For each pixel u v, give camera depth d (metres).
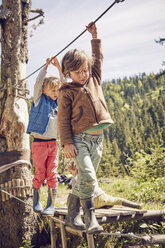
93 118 2.38
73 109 2.44
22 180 4.22
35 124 3.33
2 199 4.23
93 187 2.35
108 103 193.88
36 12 4.95
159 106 133.38
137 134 106.31
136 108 158.62
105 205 3.27
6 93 4.50
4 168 4.19
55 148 3.45
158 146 8.76
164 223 3.56
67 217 2.72
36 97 3.34
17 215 4.16
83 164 2.34
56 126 3.42
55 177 3.41
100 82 2.62
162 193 5.06
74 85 2.42
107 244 3.47
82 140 2.40
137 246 3.23
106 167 56.84
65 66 2.38
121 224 3.68
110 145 95.62
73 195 2.76
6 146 4.36
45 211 3.20
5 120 4.39
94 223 2.26
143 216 3.30
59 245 3.94
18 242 4.11
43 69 3.36
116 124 124.81
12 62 4.55
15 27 4.62
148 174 7.63
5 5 4.71
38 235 4.23
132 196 5.23
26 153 4.38
